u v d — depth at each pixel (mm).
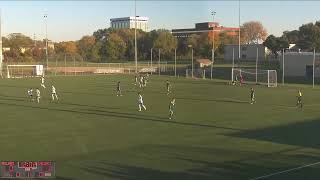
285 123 36375
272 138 30109
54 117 39844
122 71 116875
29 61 146000
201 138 30078
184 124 35906
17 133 31906
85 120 38062
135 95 59750
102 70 115938
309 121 37406
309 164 23312
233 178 20734
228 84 78500
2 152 25781
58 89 68375
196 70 104125
